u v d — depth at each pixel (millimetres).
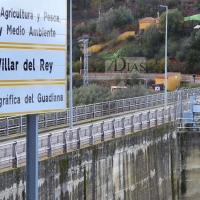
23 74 27875
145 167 63969
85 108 77062
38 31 28375
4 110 27203
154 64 177375
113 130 56125
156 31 191875
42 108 28672
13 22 27312
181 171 73125
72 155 47438
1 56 27000
